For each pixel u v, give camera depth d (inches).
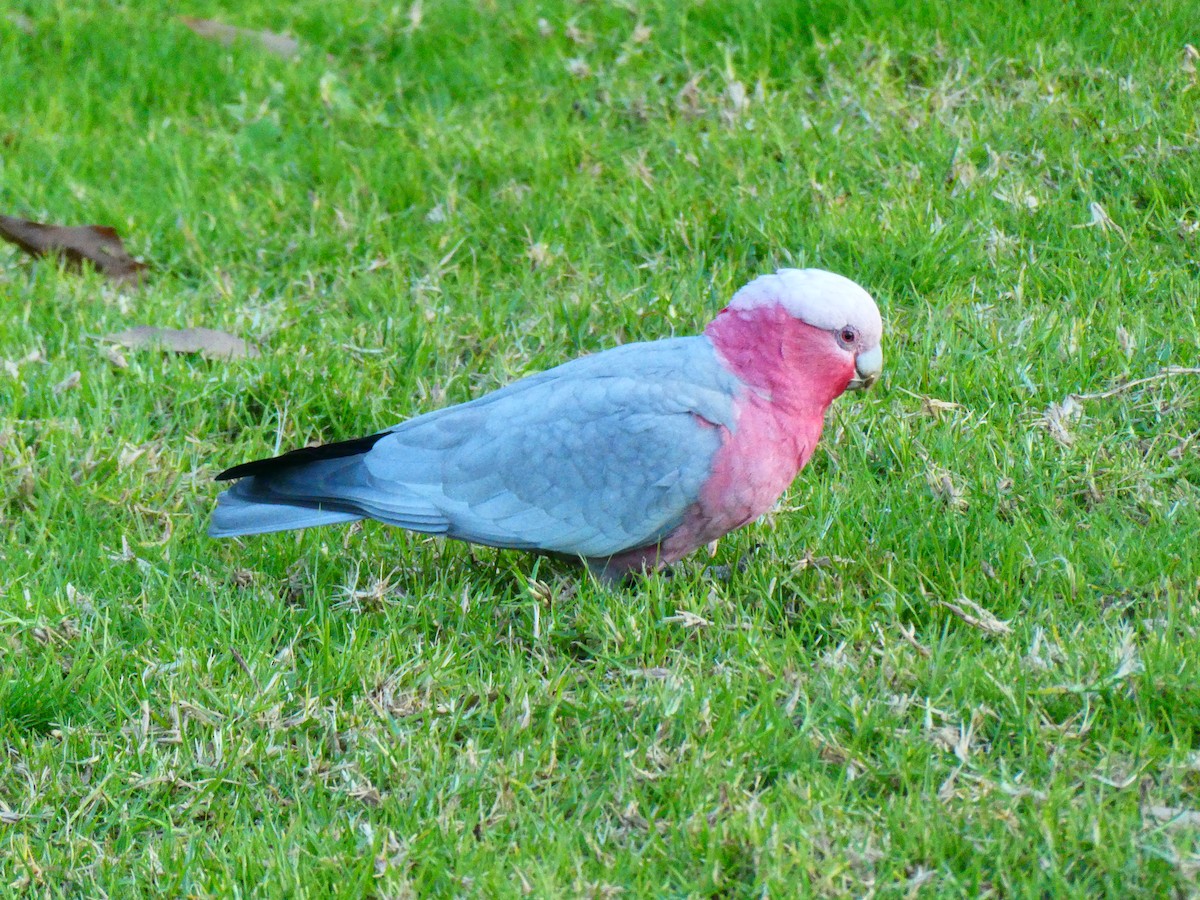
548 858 245.3
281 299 436.5
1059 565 307.3
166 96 564.4
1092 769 254.8
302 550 340.5
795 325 294.4
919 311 396.5
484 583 328.5
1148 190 426.9
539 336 409.7
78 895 252.7
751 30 534.6
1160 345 372.2
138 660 303.1
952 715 269.4
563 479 303.0
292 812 266.1
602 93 523.8
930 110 477.4
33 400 390.3
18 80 570.3
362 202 483.8
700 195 454.6
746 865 241.8
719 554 331.0
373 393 390.9
